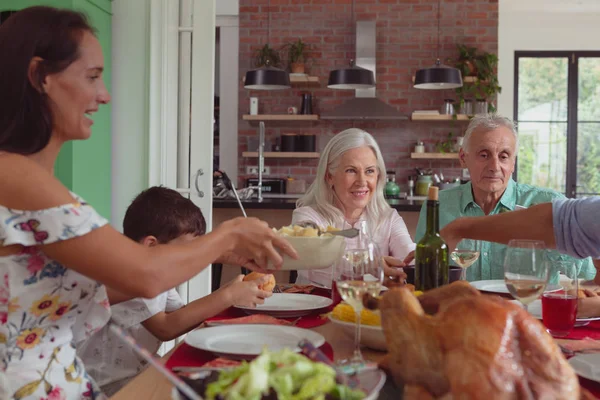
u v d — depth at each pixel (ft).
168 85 11.71
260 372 2.09
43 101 3.58
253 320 4.54
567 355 3.78
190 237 5.87
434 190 4.82
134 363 5.33
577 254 5.51
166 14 11.64
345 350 3.99
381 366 3.18
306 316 5.08
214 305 5.18
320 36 25.77
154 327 5.22
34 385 3.61
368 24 25.00
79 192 11.26
